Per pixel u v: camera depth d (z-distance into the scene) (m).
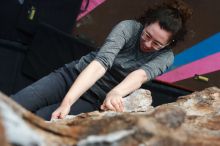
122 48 2.17
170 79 3.94
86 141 1.05
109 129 1.08
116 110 1.83
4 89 3.77
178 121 1.11
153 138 1.03
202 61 3.93
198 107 1.67
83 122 1.24
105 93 2.24
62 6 3.81
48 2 3.79
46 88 2.26
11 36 3.79
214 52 3.90
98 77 2.01
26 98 2.22
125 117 1.10
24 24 3.77
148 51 2.16
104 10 3.90
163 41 2.09
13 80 3.80
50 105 2.30
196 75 3.94
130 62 2.18
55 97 2.30
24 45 3.83
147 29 2.09
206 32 3.87
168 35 2.07
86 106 2.23
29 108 2.22
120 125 1.08
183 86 3.95
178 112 1.12
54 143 1.03
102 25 3.92
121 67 2.18
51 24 3.80
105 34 3.93
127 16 3.90
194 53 3.91
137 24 2.17
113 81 2.21
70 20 3.86
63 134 1.07
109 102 1.85
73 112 2.17
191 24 3.86
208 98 1.74
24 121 0.98
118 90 1.96
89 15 3.91
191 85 3.96
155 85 3.68
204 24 3.86
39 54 3.72
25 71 3.78
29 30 3.78
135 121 1.07
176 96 3.72
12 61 3.80
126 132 1.04
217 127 1.33
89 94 2.23
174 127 1.09
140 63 2.18
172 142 1.05
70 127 1.12
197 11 3.84
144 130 1.04
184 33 2.22
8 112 0.93
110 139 1.03
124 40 2.12
